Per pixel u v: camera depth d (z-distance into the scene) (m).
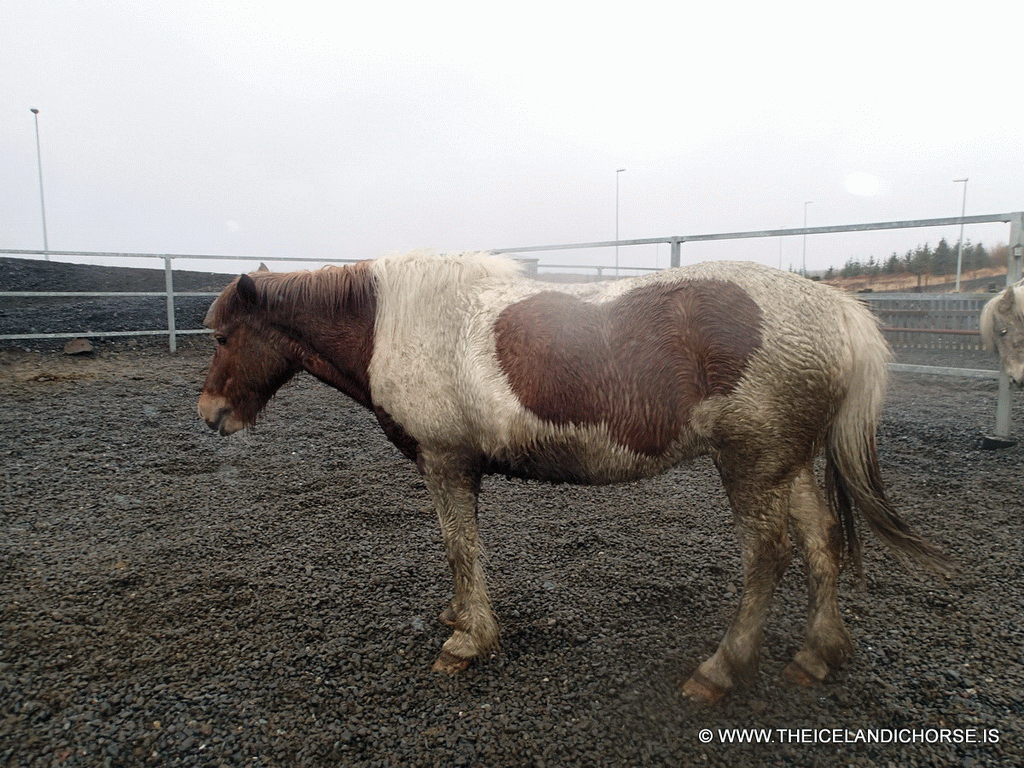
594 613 2.78
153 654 2.46
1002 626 2.60
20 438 5.59
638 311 2.11
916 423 6.00
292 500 4.25
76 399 7.17
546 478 2.37
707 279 2.12
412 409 2.36
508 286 2.37
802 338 2.01
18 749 1.95
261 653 2.47
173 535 3.64
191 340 10.83
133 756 1.93
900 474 4.62
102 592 2.95
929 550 2.22
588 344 2.11
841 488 2.31
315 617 2.75
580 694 2.22
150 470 4.86
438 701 2.20
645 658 2.43
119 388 7.78
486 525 3.82
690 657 2.43
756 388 2.00
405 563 3.29
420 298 2.39
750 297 2.06
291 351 2.74
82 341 9.52
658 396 2.06
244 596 2.92
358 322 2.58
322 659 2.44
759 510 2.11
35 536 3.59
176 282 16.11
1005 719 2.05
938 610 2.75
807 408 2.04
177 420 6.41
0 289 13.21
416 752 1.95
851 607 2.78
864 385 2.12
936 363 9.32
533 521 3.88
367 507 4.12
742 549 2.18
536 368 2.14
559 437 2.16
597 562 3.29
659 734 2.02
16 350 9.46
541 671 2.37
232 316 2.71
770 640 2.55
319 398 7.81
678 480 4.67
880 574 3.09
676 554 3.38
